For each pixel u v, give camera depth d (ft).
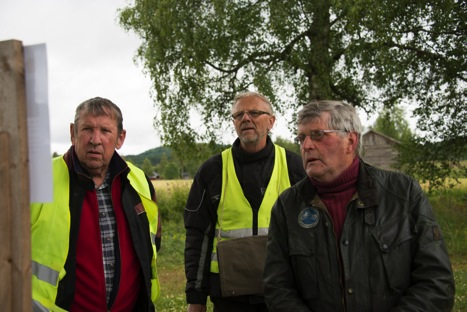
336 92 47.93
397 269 7.11
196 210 10.88
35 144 5.03
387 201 7.43
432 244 7.15
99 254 8.72
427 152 46.73
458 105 45.11
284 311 7.44
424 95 45.78
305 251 7.49
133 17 45.32
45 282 8.20
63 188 8.68
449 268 7.11
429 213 7.41
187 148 46.16
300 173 10.73
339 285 7.25
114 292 8.79
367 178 7.59
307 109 7.79
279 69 45.88
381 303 7.06
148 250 9.37
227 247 10.07
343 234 7.32
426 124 46.34
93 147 8.66
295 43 42.98
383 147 66.85
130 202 9.23
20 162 4.86
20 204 4.87
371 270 7.14
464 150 46.03
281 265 7.80
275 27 40.27
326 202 7.65
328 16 42.80
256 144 10.64
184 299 21.61
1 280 4.91
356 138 7.80
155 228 9.67
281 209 8.03
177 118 44.98
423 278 7.02
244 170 10.69
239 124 10.63
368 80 43.83
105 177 9.15
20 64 4.89
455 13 41.83
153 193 9.94
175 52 43.88
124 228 9.11
